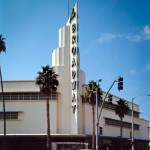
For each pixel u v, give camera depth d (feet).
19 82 262.88
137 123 382.22
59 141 249.96
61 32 270.26
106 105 303.89
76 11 259.19
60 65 263.90
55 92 257.34
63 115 257.34
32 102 259.80
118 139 305.73
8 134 248.73
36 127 256.11
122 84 118.21
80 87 266.57
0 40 212.02
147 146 415.85
